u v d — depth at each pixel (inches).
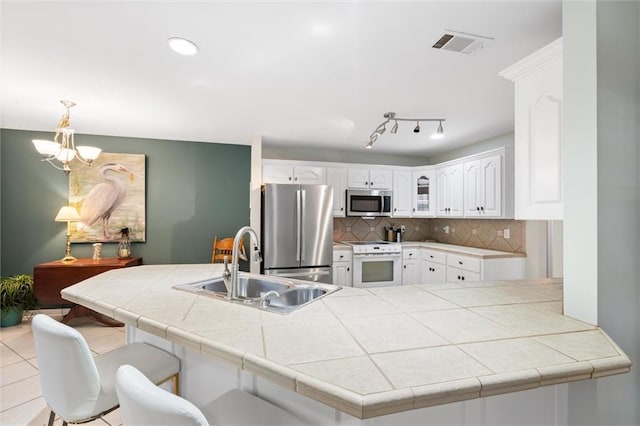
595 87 44.0
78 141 149.5
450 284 71.8
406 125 133.0
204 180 165.3
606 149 44.3
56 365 45.1
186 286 69.6
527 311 51.0
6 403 79.5
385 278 174.7
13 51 73.3
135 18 60.7
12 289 130.4
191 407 28.4
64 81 89.4
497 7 56.7
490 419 38.2
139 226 155.3
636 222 46.1
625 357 35.6
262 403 43.1
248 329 43.2
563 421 41.1
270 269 142.8
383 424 35.9
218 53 73.7
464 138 154.9
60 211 135.6
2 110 114.8
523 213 61.2
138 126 136.3
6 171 141.9
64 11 58.6
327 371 31.4
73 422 45.4
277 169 166.4
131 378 32.0
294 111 115.3
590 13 44.5
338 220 192.4
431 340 39.2
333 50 72.4
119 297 60.1
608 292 44.3
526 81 60.6
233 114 118.9
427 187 183.8
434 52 73.1
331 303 55.8
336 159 187.8
